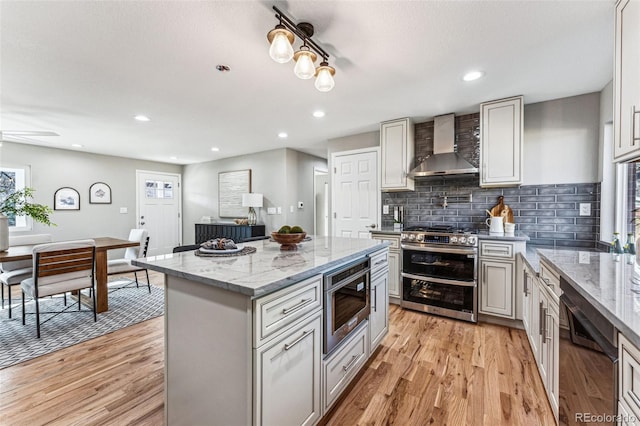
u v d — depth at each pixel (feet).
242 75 7.48
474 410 5.34
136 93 8.55
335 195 14.08
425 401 5.60
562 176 9.22
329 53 6.44
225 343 3.92
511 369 6.64
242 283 3.68
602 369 3.04
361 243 7.50
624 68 4.35
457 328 8.92
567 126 9.13
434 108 10.16
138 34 5.65
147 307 10.79
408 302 10.38
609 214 8.18
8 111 9.92
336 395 5.38
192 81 7.79
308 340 4.59
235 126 12.20
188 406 4.47
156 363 6.96
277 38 4.73
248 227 16.87
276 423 3.94
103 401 5.60
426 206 11.82
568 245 9.14
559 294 4.63
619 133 4.47
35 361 7.02
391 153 11.59
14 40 5.77
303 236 6.40
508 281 8.79
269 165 17.61
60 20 5.18
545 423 4.99
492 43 6.06
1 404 5.49
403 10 5.03
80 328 8.91
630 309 2.84
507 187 10.17
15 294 12.50
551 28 5.54
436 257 9.82
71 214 17.06
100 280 10.27
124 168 19.48
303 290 4.47
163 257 5.49
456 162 10.10
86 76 7.41
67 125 11.74
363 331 6.48
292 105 9.74
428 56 6.59
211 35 5.72
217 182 20.44
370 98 9.18
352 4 4.88
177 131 12.94
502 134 9.26
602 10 5.00
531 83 8.09
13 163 15.01
